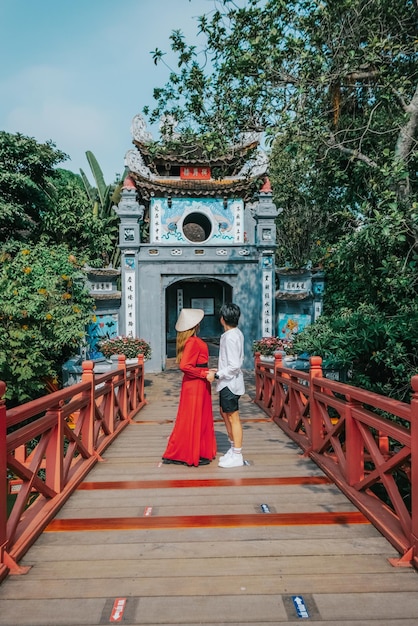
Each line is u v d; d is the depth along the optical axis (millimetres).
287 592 2213
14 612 2072
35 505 3213
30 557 2586
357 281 8547
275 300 12914
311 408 4645
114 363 10195
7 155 12289
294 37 5539
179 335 4434
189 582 2307
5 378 8320
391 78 5574
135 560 2537
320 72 5664
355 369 6746
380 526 2857
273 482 3863
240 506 3338
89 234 12789
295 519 3068
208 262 12859
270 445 5219
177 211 13062
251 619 2010
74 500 3484
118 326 12438
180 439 4418
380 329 5816
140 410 7969
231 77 6102
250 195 14008
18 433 2771
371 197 6816
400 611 2062
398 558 2535
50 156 12875
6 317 8414
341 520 3049
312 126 5945
